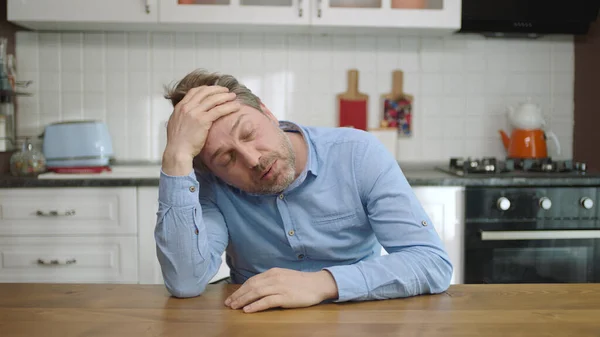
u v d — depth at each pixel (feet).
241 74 9.82
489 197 7.95
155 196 8.00
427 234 3.72
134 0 8.51
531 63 10.04
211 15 8.58
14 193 7.93
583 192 7.99
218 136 3.63
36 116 9.66
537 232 7.87
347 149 4.13
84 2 8.48
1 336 2.60
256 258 4.38
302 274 3.25
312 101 9.88
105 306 3.10
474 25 9.10
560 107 10.12
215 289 3.59
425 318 2.87
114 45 9.66
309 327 2.73
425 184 7.92
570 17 9.00
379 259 3.46
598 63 9.16
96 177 8.01
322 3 8.63
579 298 3.21
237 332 2.65
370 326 2.74
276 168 3.70
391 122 9.92
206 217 4.21
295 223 4.14
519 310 2.99
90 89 9.69
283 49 9.82
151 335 2.61
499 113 10.05
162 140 9.77
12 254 7.98
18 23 8.80
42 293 3.36
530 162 8.89
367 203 4.08
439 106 9.99
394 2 8.76
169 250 3.46
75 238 8.01
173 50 9.71
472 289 3.49
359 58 9.87
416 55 9.92
